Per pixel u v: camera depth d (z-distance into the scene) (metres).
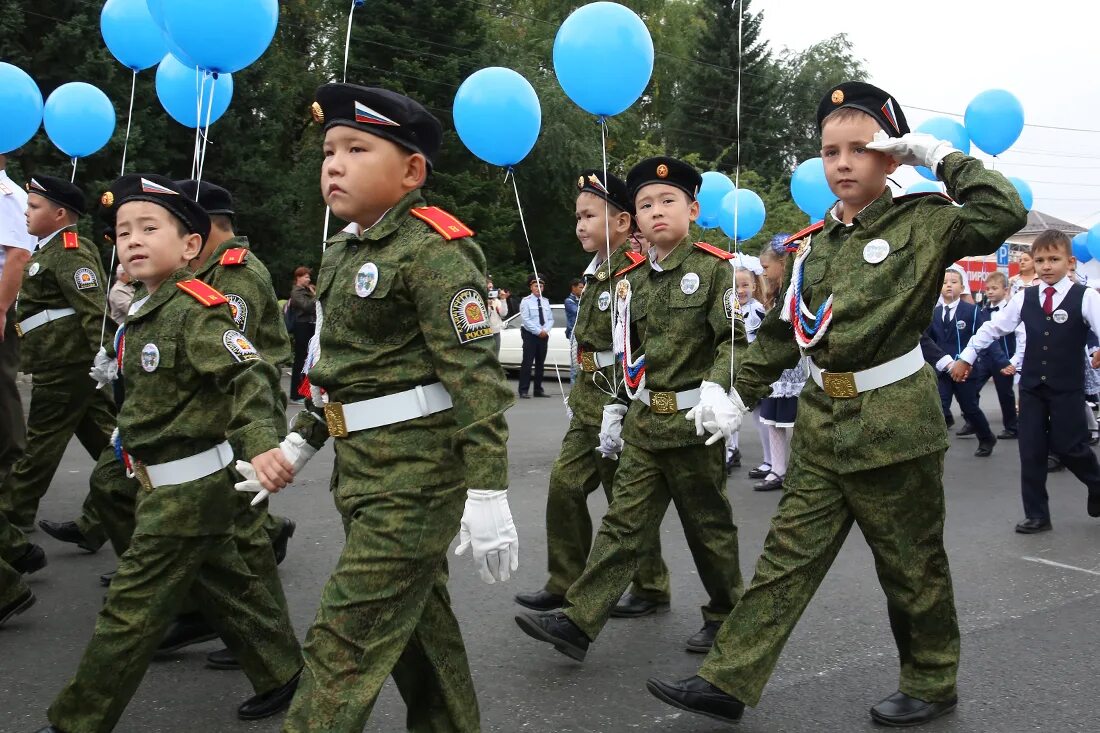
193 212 3.23
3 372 4.53
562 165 27.44
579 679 3.81
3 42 17.22
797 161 42.69
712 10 39.50
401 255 2.49
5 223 4.44
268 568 3.59
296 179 24.88
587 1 34.12
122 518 4.39
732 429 3.43
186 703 3.57
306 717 2.35
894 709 3.36
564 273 30.91
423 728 2.76
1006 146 8.52
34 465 5.52
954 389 9.34
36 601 4.71
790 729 3.34
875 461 3.14
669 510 6.86
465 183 25.00
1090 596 4.81
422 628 2.67
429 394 2.51
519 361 17.09
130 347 3.13
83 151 6.57
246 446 2.71
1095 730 3.30
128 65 6.32
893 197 3.26
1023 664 3.90
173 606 3.06
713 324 3.85
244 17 4.18
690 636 4.31
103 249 18.44
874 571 5.25
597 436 4.56
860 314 3.15
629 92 4.56
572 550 4.65
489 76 5.04
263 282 4.02
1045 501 6.20
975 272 20.77
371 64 24.47
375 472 2.50
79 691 2.95
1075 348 6.10
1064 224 36.06
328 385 2.56
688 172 4.15
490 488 2.37
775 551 3.21
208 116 4.42
